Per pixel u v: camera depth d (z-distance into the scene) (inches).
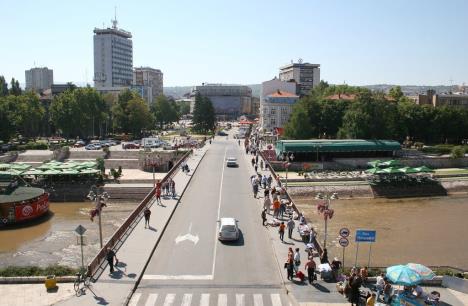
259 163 3592.5
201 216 1969.7
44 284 1248.8
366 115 4320.9
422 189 3125.0
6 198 2415.1
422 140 5024.6
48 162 3535.9
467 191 3193.9
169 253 1494.8
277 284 1250.0
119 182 3110.2
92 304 1109.1
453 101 7283.5
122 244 1552.7
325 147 3806.6
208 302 1134.4
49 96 7755.9
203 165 3472.0
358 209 2682.1
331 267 1294.3
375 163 3280.0
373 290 1192.8
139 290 1206.3
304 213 2536.9
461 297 1181.7
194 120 6924.2
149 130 6983.3
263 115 6707.7
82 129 5536.4
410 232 2154.3
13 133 4825.3
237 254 1485.0
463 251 1857.8
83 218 2470.5
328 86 7760.8
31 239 2065.7
